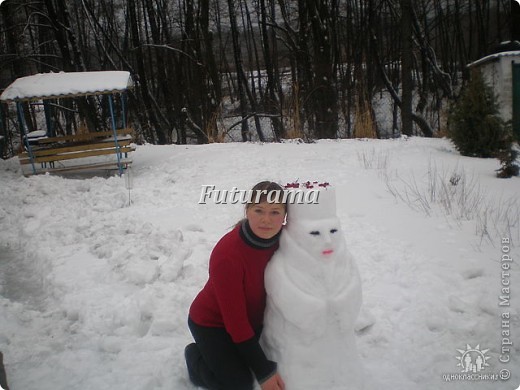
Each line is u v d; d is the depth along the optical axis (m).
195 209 7.15
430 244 5.13
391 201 6.87
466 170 8.61
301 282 2.44
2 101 9.84
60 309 4.10
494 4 30.62
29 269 5.37
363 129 15.62
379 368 3.08
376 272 4.52
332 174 8.87
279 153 11.48
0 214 7.31
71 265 5.02
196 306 2.77
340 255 2.53
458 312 3.74
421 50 22.12
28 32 23.80
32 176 9.82
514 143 10.36
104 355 3.33
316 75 17.89
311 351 2.51
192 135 23.91
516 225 5.53
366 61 23.31
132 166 11.27
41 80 10.35
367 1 23.66
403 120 17.92
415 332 3.47
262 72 34.19
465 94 10.24
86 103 17.28
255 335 2.74
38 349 3.44
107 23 25.92
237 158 11.07
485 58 12.05
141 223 6.29
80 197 8.20
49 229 6.33
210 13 29.20
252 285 2.55
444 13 30.25
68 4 25.28
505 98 11.66
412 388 2.88
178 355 3.26
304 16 19.03
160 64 20.53
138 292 4.20
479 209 6.20
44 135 12.57
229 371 2.65
